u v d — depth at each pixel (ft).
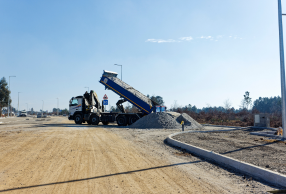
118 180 19.33
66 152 30.60
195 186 18.13
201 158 28.89
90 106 90.68
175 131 63.52
